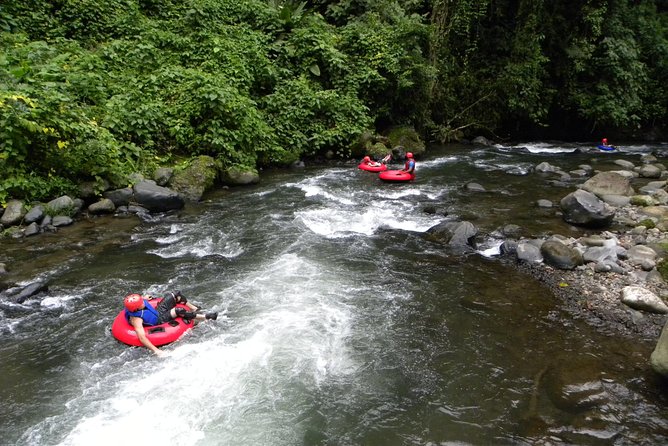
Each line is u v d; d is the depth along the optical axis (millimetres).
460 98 16719
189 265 6438
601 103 17422
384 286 5980
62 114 7828
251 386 4180
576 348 4734
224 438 3625
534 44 16297
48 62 9258
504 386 4195
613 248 6676
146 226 7766
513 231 7734
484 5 15797
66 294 5609
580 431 3668
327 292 5797
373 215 8531
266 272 6266
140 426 3713
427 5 16938
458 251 7047
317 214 8516
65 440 3559
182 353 4582
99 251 6766
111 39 11688
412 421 3797
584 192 8266
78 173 8297
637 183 10836
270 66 12445
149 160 9414
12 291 5582
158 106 9906
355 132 12820
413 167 11039
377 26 14727
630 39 18141
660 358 4098
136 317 4672
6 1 10977
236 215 8406
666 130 19422
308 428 3730
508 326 5125
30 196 7668
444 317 5305
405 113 15023
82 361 4465
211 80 10312
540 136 18391
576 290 5875
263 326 5039
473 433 3662
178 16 13453
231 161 10461
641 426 3725
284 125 12234
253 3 14172
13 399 3979
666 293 5746
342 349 4719
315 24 14312
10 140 7340
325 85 13836
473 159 13625
